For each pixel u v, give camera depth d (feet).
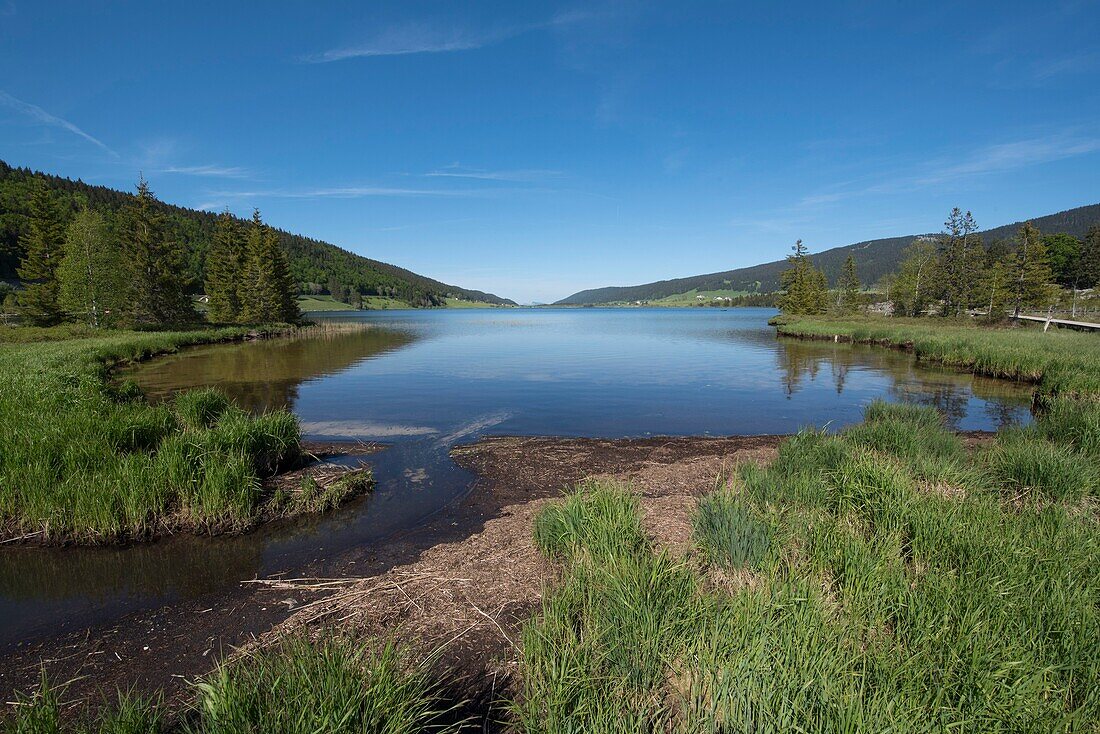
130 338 94.68
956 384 56.70
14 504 18.44
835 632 9.56
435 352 93.56
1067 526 14.01
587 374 64.54
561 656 9.46
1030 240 154.92
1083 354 56.29
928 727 7.33
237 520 19.13
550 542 15.67
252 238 175.11
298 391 52.03
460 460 28.02
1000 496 18.19
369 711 7.80
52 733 7.98
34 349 71.36
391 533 18.83
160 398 47.19
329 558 16.67
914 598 10.36
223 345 109.70
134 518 18.25
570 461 27.61
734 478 19.95
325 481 23.66
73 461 19.98
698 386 55.42
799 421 39.40
